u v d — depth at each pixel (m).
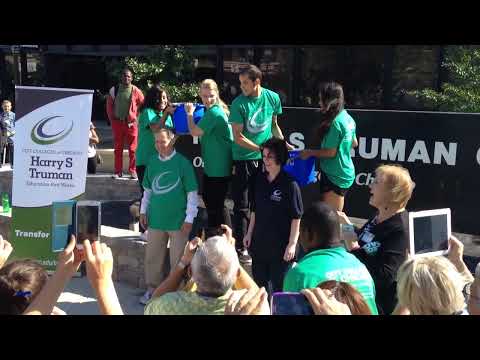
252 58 10.43
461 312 2.27
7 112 11.60
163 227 5.13
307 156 5.13
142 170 6.29
